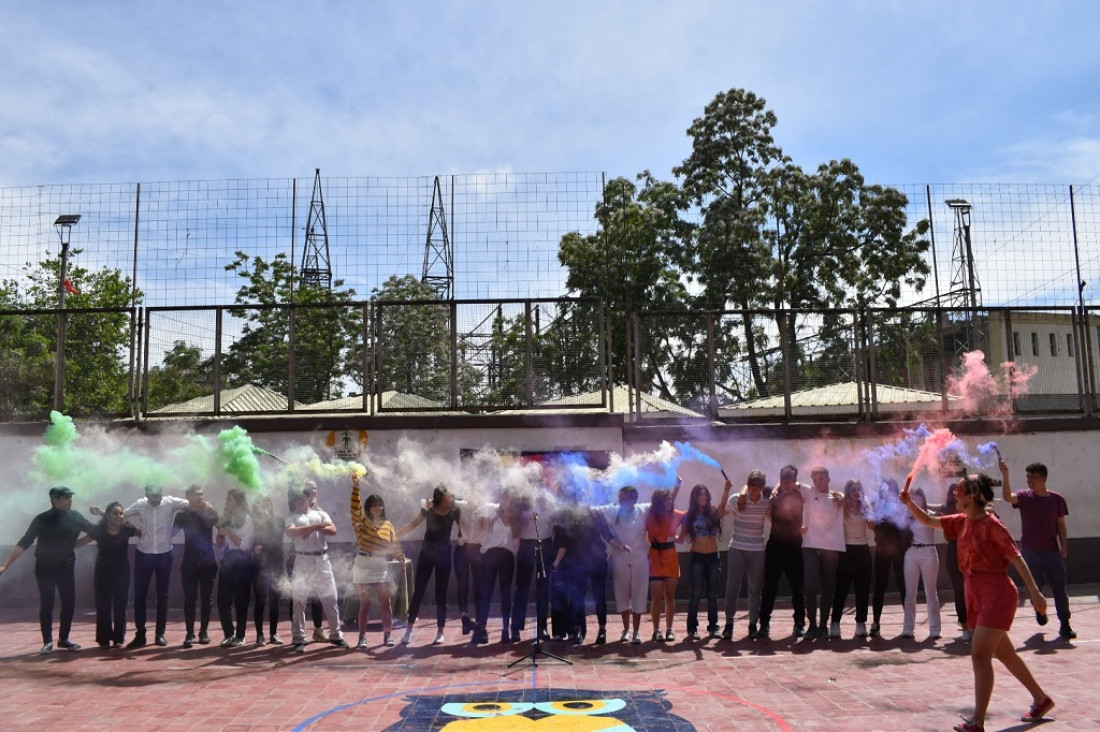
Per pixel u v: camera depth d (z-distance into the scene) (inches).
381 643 393.4
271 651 378.3
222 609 393.1
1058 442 552.7
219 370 546.6
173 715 271.7
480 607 388.5
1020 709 263.7
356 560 392.5
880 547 394.9
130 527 399.5
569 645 382.6
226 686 311.0
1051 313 570.6
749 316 560.7
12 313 548.4
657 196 1205.1
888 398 553.3
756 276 1125.7
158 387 545.3
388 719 264.5
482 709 274.4
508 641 392.8
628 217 1146.0
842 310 559.5
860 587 393.1
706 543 395.2
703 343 557.9
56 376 544.1
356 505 393.7
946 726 248.8
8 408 544.1
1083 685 291.3
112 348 551.8
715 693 292.4
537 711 271.4
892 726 249.8
